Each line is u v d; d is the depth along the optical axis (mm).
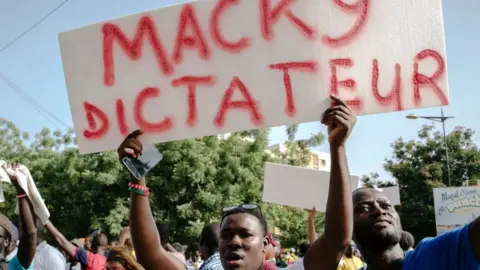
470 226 2354
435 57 2766
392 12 2830
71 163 23953
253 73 2955
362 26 2855
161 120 3023
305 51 2908
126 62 3090
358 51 2850
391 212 2715
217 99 2982
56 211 24422
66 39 3148
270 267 3439
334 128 2500
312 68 2889
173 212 21938
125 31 3107
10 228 3723
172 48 3057
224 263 2535
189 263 7875
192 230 20734
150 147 3000
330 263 2402
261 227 2615
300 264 2770
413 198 27250
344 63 2857
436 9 2787
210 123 2975
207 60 3012
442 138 28562
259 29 2971
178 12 3062
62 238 5133
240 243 2510
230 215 2598
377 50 2830
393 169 28453
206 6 3035
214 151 22297
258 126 2916
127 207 22203
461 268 2318
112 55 3107
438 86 2750
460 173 27875
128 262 3803
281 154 27812
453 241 2375
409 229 27281
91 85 3111
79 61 3133
